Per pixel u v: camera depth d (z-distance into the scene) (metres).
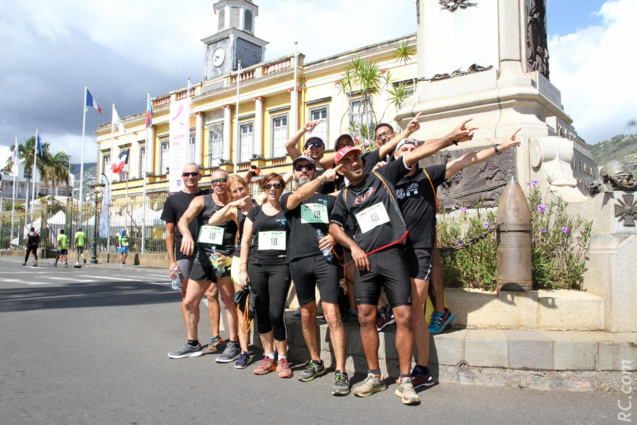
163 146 36.53
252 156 29.98
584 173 6.05
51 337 5.73
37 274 17.11
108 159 41.69
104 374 4.20
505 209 4.21
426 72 6.36
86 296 10.25
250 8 34.94
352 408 3.34
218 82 32.75
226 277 4.82
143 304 8.91
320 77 28.11
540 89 5.91
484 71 5.89
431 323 3.98
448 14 6.27
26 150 52.19
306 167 4.19
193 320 4.99
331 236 3.90
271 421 3.11
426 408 3.30
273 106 30.20
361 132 10.64
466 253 4.79
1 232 38.75
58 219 29.89
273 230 4.25
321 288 3.94
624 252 3.93
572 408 3.25
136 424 3.05
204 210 4.99
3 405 3.36
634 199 3.98
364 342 3.71
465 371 3.77
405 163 3.75
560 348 3.61
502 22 5.96
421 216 3.82
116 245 26.05
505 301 4.13
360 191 3.78
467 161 3.91
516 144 3.82
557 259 4.64
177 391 3.74
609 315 3.94
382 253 3.62
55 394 3.62
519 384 3.65
